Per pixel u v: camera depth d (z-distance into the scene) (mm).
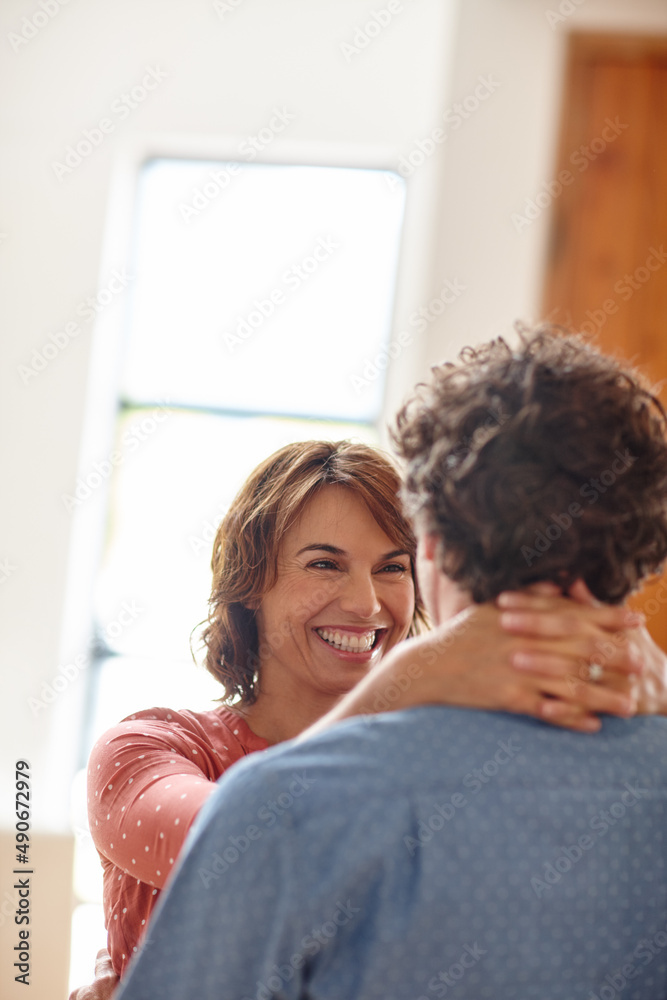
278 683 1488
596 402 875
